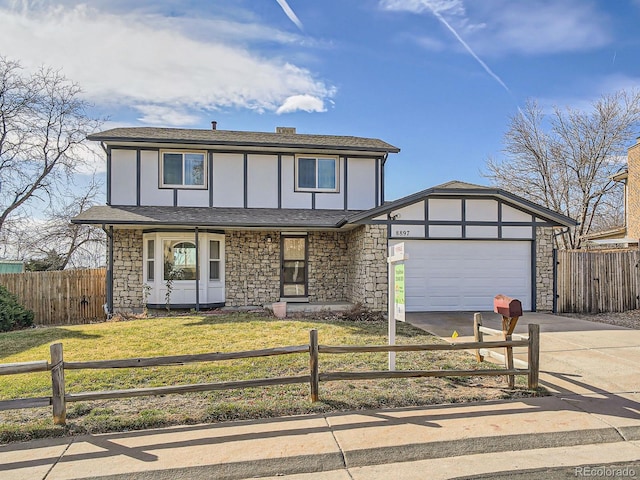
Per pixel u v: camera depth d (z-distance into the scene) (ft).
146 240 43.01
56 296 44.57
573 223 41.32
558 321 35.50
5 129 63.00
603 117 73.72
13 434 13.46
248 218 42.09
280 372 19.88
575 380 19.01
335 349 16.40
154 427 14.15
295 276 46.98
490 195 40.70
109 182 44.37
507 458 12.46
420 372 16.80
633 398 16.74
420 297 40.55
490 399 16.60
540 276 41.45
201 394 16.93
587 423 14.38
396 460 12.32
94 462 11.82
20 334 30.42
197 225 39.63
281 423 14.40
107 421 14.33
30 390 17.39
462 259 40.96
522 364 19.90
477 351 21.81
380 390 17.34
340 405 15.81
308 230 46.68
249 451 12.42
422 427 14.05
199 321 34.86
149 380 18.72
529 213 41.60
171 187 45.29
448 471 11.68
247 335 28.89
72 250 77.51
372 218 39.75
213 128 53.21
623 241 55.21
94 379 18.76
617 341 27.07
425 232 40.32
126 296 42.96
